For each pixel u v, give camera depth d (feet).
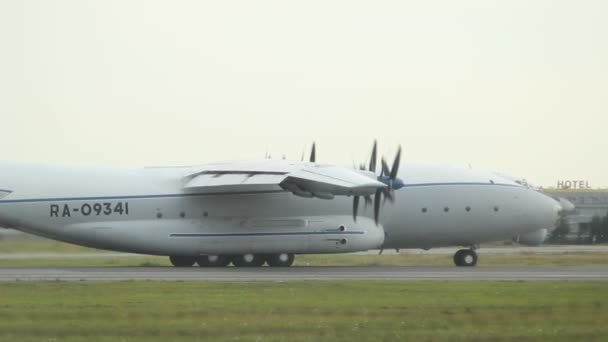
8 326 264.11
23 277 435.94
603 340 248.73
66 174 533.96
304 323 273.75
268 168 511.81
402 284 393.29
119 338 247.70
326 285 386.93
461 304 320.70
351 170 531.91
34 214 527.40
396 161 520.83
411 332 259.80
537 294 352.69
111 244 531.50
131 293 352.49
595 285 388.57
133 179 536.01
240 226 532.73
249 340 245.45
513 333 258.57
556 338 250.98
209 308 306.14
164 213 532.32
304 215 538.88
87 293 352.08
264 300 330.75
